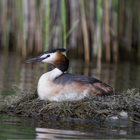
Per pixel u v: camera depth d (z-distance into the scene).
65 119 6.86
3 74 13.40
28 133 5.57
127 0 20.56
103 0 17.66
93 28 19.42
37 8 19.48
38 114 7.08
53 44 17.56
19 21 21.36
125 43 21.22
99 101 7.38
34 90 9.05
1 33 24.94
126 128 6.24
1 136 5.31
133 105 7.27
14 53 22.61
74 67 16.30
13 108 7.54
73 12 18.98
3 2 23.30
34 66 17.02
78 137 5.41
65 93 7.61
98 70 15.77
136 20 21.56
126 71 16.33
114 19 19.03
